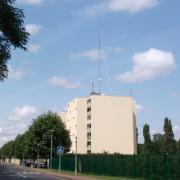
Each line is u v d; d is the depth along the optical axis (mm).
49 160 95438
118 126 131750
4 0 20656
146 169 44844
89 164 64312
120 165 52062
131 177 48344
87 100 135625
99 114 131125
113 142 130875
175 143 123312
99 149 129500
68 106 147000
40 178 48500
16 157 166875
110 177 50312
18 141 158750
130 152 131625
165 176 40531
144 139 135125
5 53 21844
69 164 76625
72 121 141250
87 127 134250
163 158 41219
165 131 123625
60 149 66312
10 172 66875
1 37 21547
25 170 78750
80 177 51719
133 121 136875
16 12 21141
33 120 105000
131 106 133500
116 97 132500
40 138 103000
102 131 130500
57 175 57594
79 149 134000
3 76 22750
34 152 103312
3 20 20922
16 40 21609
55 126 103625
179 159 38062
